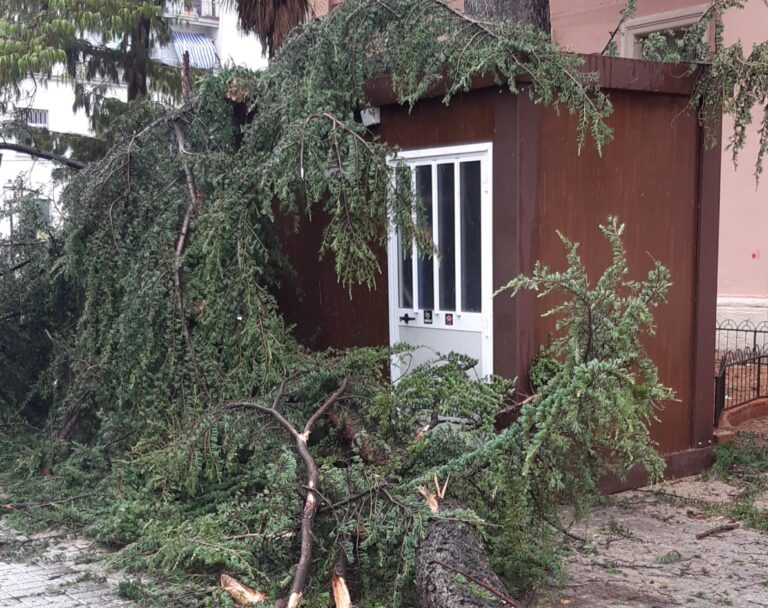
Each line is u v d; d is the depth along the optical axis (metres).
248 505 4.58
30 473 6.02
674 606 4.22
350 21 5.95
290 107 5.86
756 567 4.78
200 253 5.81
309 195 5.63
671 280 6.45
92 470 5.95
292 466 4.34
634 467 6.25
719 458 6.69
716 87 6.27
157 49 14.16
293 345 5.83
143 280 5.82
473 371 5.92
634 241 6.18
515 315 5.57
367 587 4.07
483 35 5.44
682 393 6.60
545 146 5.66
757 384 9.26
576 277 4.17
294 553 4.29
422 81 5.61
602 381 3.83
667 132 6.34
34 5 11.64
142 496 5.05
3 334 7.30
